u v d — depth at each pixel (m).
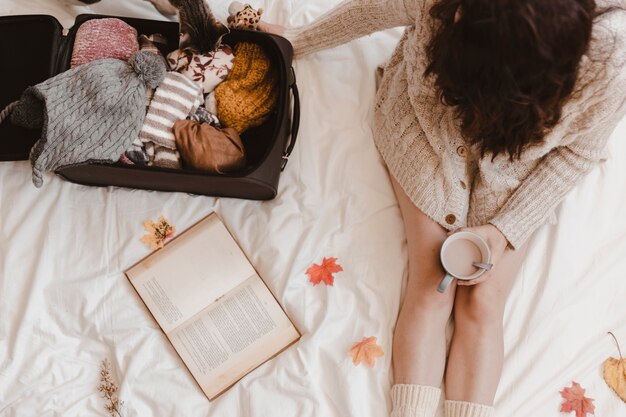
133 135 1.05
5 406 1.08
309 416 1.08
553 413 1.10
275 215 1.17
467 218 1.14
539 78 0.73
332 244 1.17
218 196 1.20
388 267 1.16
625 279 1.17
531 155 0.96
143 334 1.13
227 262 1.16
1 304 1.12
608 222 1.20
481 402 1.05
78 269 1.14
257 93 1.14
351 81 1.26
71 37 1.11
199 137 1.07
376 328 1.12
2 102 1.13
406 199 1.13
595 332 1.15
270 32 1.23
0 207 1.16
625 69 0.81
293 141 1.14
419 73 0.96
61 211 1.17
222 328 1.13
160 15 1.28
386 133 1.15
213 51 1.13
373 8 1.04
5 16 1.13
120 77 1.05
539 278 1.17
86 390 1.10
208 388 1.11
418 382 1.05
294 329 1.14
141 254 1.16
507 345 1.14
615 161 1.23
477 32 0.72
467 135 0.91
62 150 1.01
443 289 1.00
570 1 0.68
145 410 1.09
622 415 1.10
